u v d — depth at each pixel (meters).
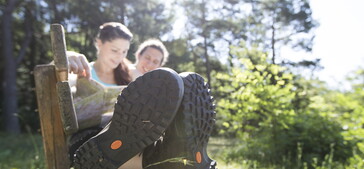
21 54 15.88
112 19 16.53
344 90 4.00
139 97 1.37
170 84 1.35
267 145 4.92
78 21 17.14
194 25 22.42
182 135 1.43
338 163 4.28
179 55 18.84
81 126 1.91
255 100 5.00
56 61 1.43
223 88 5.50
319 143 4.67
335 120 4.77
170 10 18.84
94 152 1.41
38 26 18.28
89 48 16.03
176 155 1.44
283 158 4.54
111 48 2.23
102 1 16.67
